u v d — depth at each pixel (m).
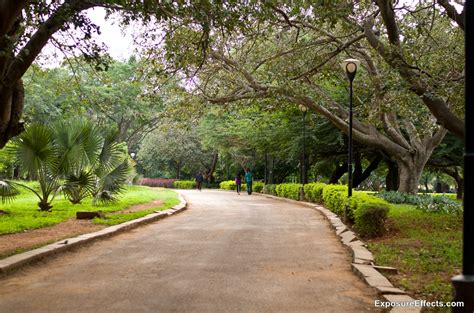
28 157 15.73
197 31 12.44
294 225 13.49
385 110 13.72
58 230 11.27
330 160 30.77
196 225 13.44
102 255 8.47
